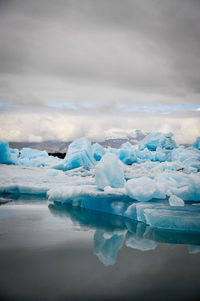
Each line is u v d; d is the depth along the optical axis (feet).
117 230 17.61
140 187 23.52
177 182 27.58
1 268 10.44
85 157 65.87
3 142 65.57
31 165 73.00
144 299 8.38
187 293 8.82
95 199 26.16
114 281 9.57
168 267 11.02
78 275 9.98
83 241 14.47
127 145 86.17
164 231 17.28
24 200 29.99
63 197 27.40
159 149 96.27
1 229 16.51
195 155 75.56
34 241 14.10
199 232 17.11
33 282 9.32
